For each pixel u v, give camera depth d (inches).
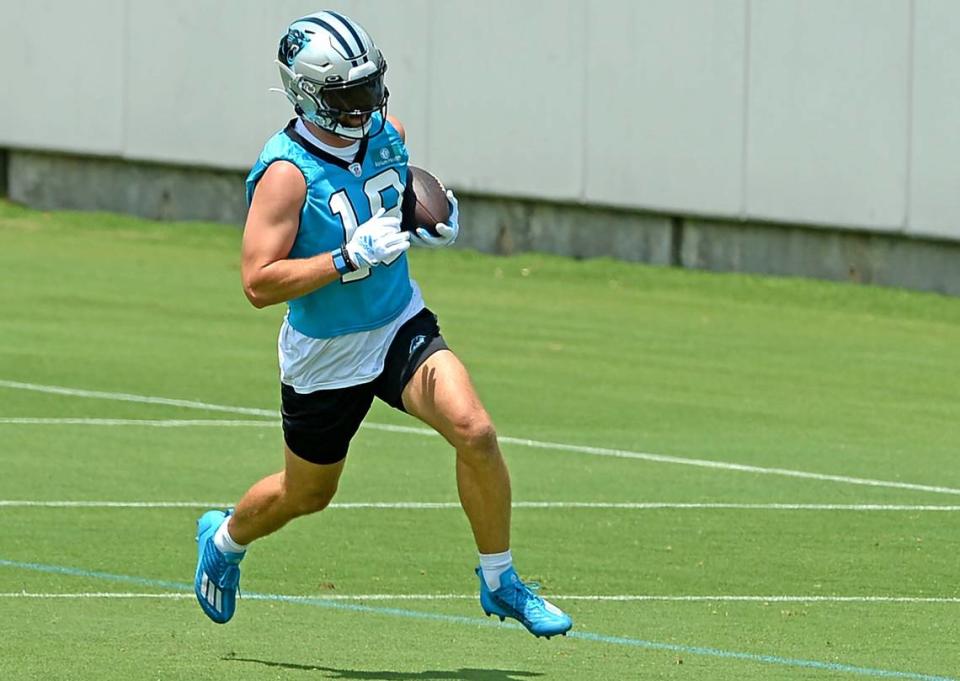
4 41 3823.8
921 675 1022.4
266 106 3484.3
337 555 1354.6
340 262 968.3
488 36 3255.4
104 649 1050.1
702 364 2427.4
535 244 3316.9
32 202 3858.3
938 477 1731.1
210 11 3540.8
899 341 2645.2
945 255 2886.3
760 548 1409.9
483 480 976.9
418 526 1461.6
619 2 3107.8
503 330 2672.2
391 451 1795.0
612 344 2573.8
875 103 2859.3
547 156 3221.0
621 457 1801.2
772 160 2979.8
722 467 1758.1
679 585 1282.0
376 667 1018.1
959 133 2780.5
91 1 3695.9
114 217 3722.9
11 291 2898.6
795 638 1120.8
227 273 3169.3
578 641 1102.4
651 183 3115.2
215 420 1950.1
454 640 1098.1
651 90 3093.0
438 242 1035.9
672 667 1032.2
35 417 1942.7
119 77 3676.2
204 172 3651.6
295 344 1015.6
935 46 2787.9
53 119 3772.1
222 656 1038.4
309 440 1027.3
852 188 2901.1
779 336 2669.8
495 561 987.3
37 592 1214.3
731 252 3107.8
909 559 1380.4
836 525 1502.2
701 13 3021.7
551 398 2149.4
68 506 1512.1
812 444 1899.6
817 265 3019.2
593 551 1390.3
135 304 2810.0
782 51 2947.8
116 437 1839.3
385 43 3366.1
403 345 1008.2
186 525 1450.5
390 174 1016.9
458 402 978.7
